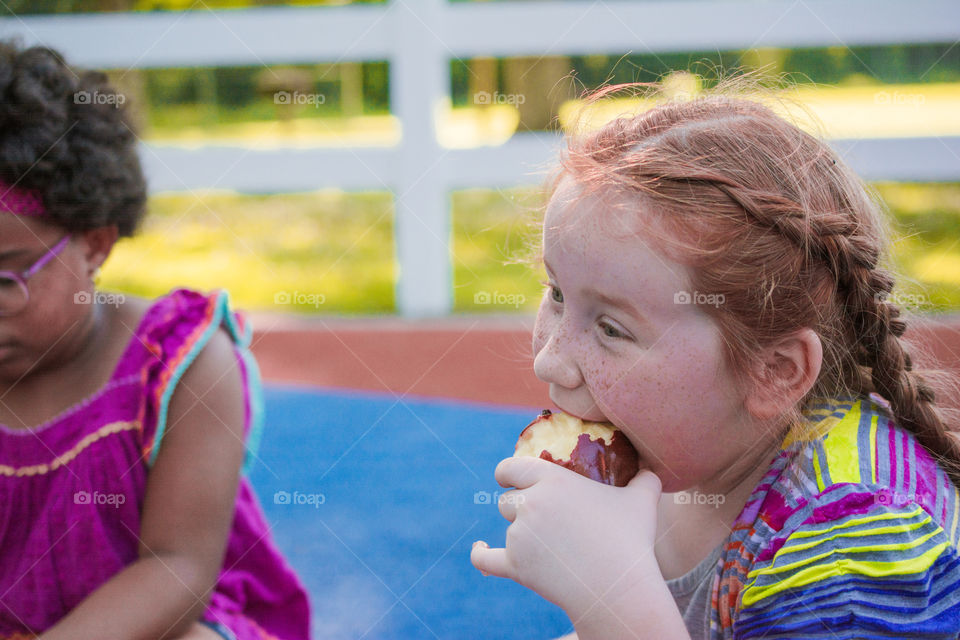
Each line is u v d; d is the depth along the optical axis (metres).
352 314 4.11
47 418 1.15
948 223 4.50
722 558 0.87
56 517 1.14
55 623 1.16
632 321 0.79
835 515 0.78
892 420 0.89
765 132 0.87
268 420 2.84
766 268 0.78
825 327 0.84
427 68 4.27
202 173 4.43
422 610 1.62
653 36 4.27
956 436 0.95
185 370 1.14
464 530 1.99
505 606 1.64
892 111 4.70
